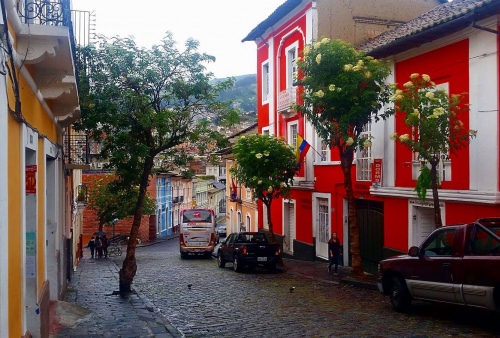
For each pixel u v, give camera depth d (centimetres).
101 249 3741
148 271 2397
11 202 562
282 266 2266
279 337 946
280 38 2642
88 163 1716
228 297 1477
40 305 757
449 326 977
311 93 1540
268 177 2216
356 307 1223
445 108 1226
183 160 1653
